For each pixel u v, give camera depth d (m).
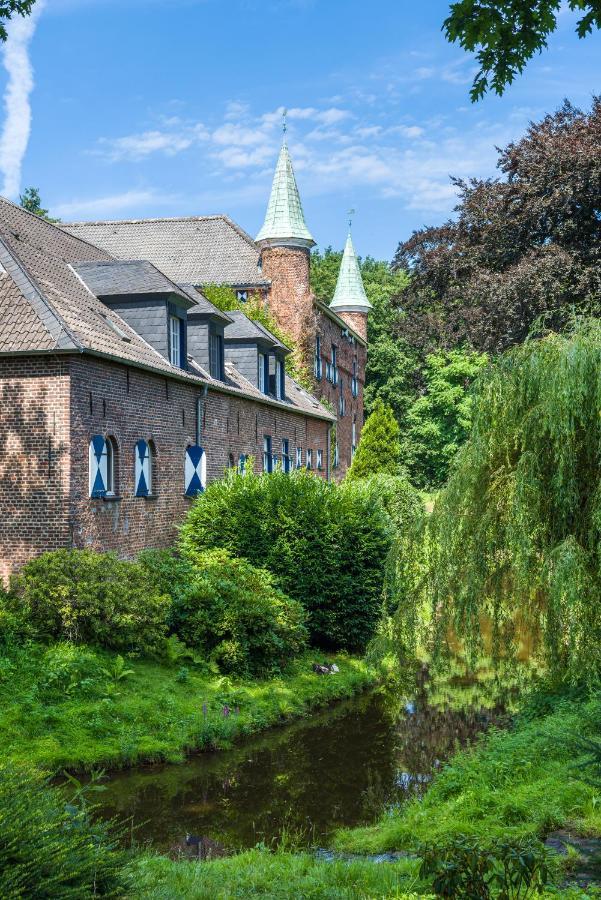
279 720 12.52
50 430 13.61
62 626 12.17
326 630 16.50
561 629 8.95
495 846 4.06
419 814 7.80
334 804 9.07
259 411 24.94
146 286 18.16
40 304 14.24
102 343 14.95
